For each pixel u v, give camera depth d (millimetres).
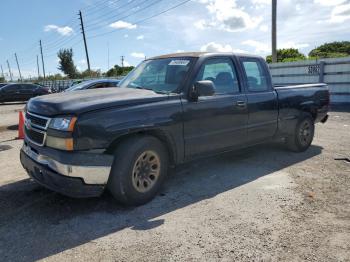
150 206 3939
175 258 2881
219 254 2939
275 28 19719
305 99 6188
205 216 3668
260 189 4445
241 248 3029
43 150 3656
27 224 3506
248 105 5051
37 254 2959
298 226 3426
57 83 47375
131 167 3771
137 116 3779
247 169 5316
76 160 3428
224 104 4688
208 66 4652
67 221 3568
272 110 5496
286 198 4129
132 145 3771
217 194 4293
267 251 2980
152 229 3389
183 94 4266
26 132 4098
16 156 6543
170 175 5059
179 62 4633
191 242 3135
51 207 3916
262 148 6680
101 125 3535
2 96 23625
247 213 3732
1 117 14250
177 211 3801
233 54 5109
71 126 3430
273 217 3629
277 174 5051
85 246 3082
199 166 5496
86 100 3744
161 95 4105
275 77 17438
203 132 4473
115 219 3609
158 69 4789
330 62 14859
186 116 4238
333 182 4680
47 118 3621
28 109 4098
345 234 3264
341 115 11250
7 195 4285
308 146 6465
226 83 4883
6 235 3285
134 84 4828
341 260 2846
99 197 4188
